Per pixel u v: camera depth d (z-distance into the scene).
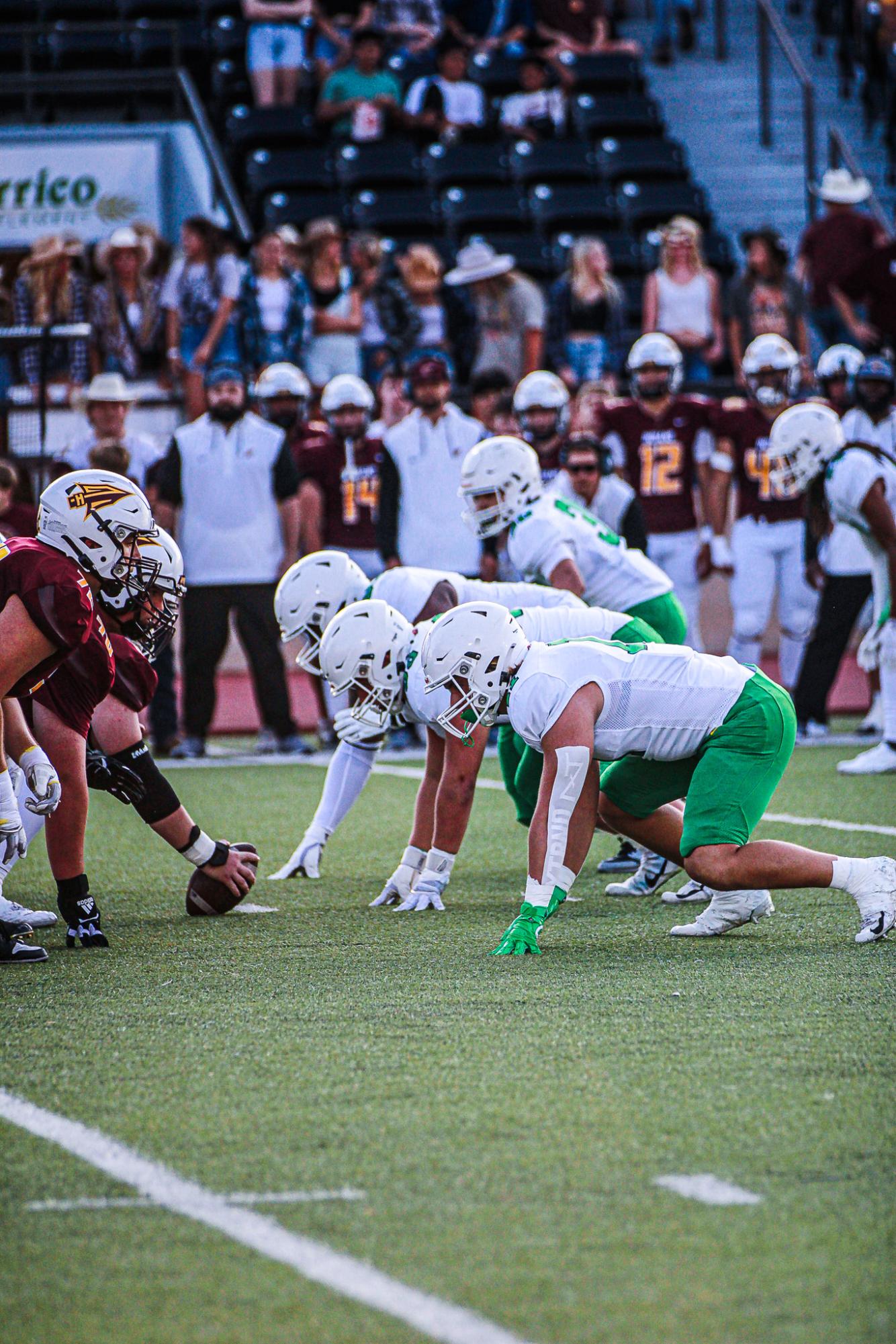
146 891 17.58
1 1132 9.60
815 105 53.88
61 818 14.60
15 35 46.78
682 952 14.23
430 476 28.95
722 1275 7.64
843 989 12.70
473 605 14.38
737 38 57.03
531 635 16.39
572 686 14.20
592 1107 9.88
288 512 29.11
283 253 34.66
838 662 30.44
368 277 37.06
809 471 24.42
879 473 24.06
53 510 13.95
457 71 47.44
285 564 29.33
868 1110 9.77
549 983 13.03
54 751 14.50
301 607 16.83
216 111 47.12
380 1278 7.66
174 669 29.69
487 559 29.53
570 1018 11.90
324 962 13.93
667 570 30.86
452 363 36.41
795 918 15.81
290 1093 10.23
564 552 18.91
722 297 42.59
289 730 29.92
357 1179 8.81
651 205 44.81
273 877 18.23
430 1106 9.95
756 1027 11.60
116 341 34.69
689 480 30.72
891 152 50.91
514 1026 11.70
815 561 27.80
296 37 45.91
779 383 30.19
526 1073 10.55
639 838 15.94
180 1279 7.69
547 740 14.21
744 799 14.52
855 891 14.59
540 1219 8.27
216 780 26.25
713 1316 7.27
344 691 16.03
